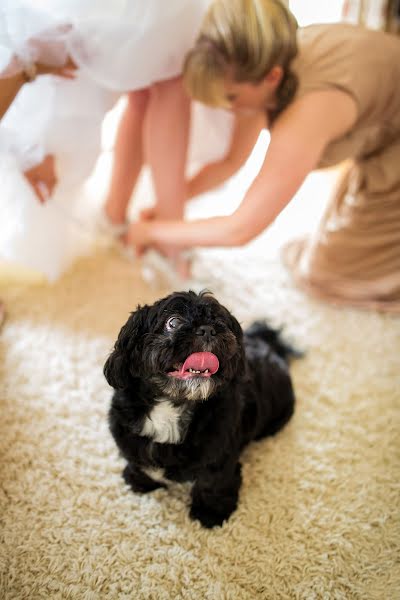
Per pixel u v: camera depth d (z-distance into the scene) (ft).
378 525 4.70
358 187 6.82
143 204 8.43
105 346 6.43
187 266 7.34
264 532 4.61
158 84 6.08
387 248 6.93
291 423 5.64
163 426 4.24
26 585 4.19
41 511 4.72
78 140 5.96
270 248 8.36
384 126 6.06
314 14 9.59
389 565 4.38
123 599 4.12
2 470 5.02
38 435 5.35
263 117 6.36
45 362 6.15
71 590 4.15
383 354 6.56
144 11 5.06
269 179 5.34
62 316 6.82
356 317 7.12
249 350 5.27
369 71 5.46
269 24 4.72
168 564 4.36
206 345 3.74
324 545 4.52
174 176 6.64
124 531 4.58
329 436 5.51
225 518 4.68
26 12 4.79
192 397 3.88
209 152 7.50
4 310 6.78
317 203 9.39
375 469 5.18
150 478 4.79
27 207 6.26
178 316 3.92
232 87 5.11
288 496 4.91
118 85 5.55
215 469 4.36
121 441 4.41
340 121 5.38
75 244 7.63
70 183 6.57
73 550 4.42
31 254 6.81
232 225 5.67
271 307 7.23
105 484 4.95
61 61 5.23
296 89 5.25
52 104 5.55
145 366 3.92
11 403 5.65
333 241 7.06
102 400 5.74
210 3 5.60
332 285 7.32
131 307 7.04
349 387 6.10
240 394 4.50
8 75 4.89
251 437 4.97
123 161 6.81
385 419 5.71
